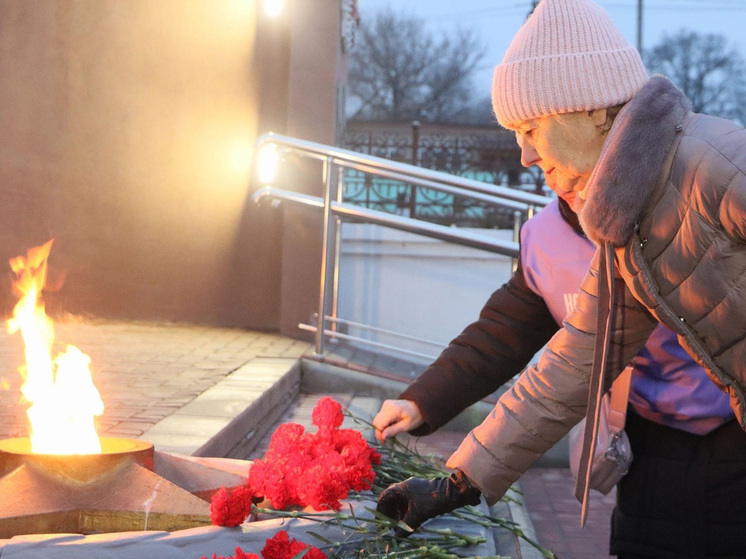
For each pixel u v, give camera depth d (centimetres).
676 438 210
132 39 657
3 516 177
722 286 155
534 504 421
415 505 192
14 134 661
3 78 660
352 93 3088
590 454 170
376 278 657
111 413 343
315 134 643
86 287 665
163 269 664
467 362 227
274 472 206
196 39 655
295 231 638
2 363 462
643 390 210
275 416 437
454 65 3108
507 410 188
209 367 480
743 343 161
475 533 231
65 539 173
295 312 638
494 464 187
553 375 184
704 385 204
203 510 190
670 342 203
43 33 660
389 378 540
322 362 539
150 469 201
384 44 3081
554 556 243
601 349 169
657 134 151
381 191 1166
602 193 153
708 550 206
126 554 172
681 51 3098
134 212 663
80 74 660
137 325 650
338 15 643
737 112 3062
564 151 165
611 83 159
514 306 228
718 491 204
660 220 155
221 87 656
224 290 663
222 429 317
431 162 1297
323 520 201
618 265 167
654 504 211
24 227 664
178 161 659
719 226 151
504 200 528
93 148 662
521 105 164
